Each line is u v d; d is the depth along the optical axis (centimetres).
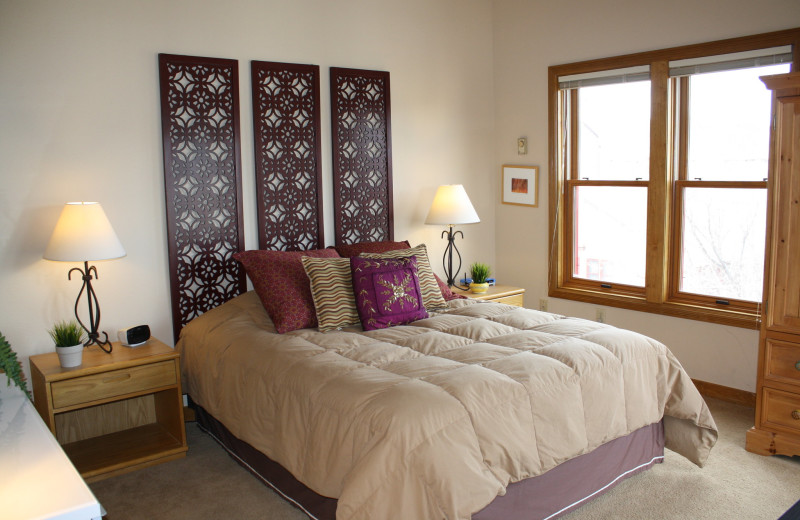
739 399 378
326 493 230
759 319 362
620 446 278
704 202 393
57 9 322
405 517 201
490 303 366
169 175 358
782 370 305
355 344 295
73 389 292
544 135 469
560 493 251
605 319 446
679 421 299
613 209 442
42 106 322
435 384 234
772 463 305
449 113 480
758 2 349
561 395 246
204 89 367
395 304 331
